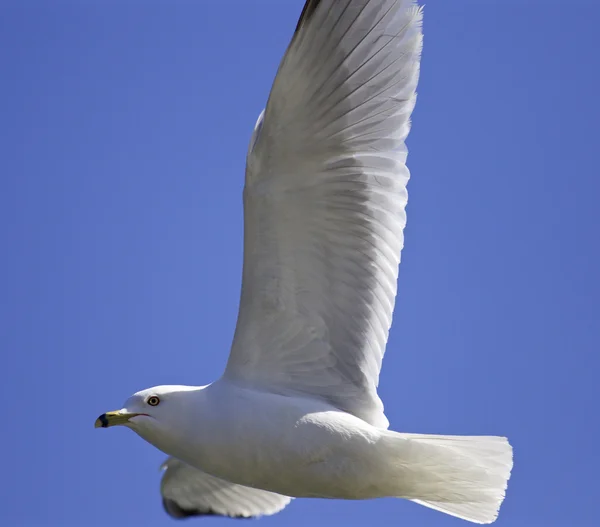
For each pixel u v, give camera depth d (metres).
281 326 12.48
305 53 11.59
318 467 12.13
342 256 12.41
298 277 12.38
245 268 12.30
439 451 12.06
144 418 12.41
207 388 12.48
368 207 12.37
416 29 11.95
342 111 11.98
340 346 12.57
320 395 12.56
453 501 12.41
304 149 11.98
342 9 11.63
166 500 15.59
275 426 12.12
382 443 12.07
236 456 12.21
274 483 12.35
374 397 12.66
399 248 12.55
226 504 15.52
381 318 12.63
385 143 12.26
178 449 12.40
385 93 12.14
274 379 12.53
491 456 12.12
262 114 12.00
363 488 12.29
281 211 12.14
